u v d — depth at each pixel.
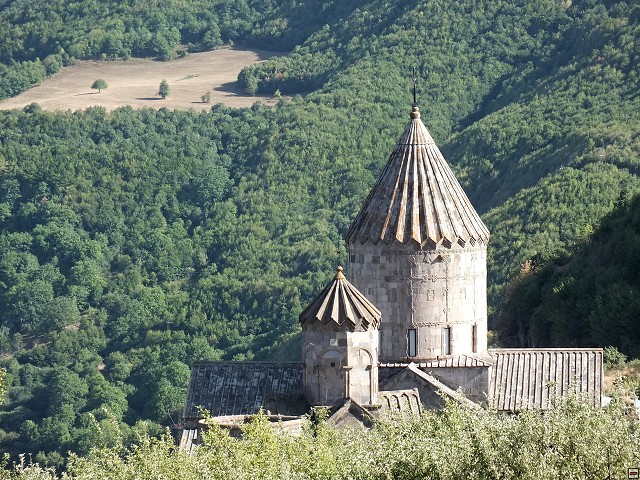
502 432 164.50
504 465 161.88
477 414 173.75
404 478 165.62
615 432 161.88
